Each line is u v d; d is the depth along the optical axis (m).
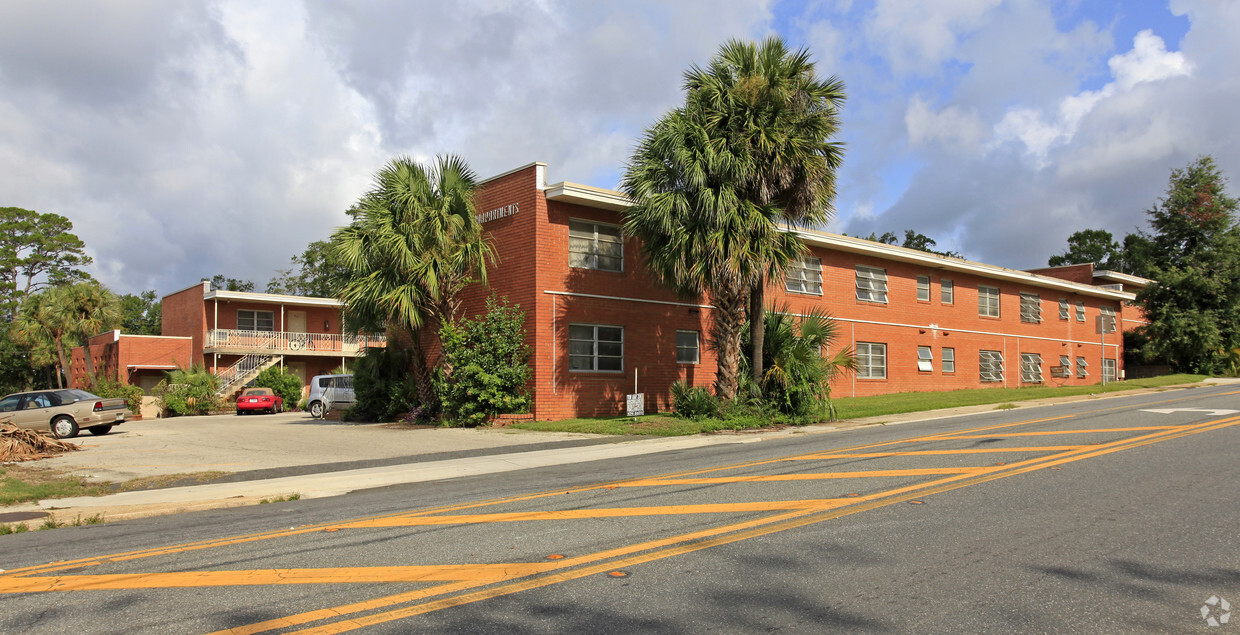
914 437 13.79
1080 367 40.47
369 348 25.41
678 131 18.23
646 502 8.22
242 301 43.66
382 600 4.98
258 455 15.29
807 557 5.80
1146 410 17.02
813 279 27.75
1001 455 10.64
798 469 10.18
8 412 20.81
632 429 17.77
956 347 33.34
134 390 36.84
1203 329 38.38
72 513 9.20
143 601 5.09
